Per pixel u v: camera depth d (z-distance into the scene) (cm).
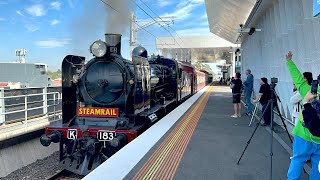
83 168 684
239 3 1546
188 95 1923
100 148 705
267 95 877
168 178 440
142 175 449
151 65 1159
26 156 884
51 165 881
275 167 495
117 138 673
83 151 701
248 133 778
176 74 1388
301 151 354
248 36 2044
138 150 584
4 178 764
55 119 1134
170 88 1390
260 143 666
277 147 629
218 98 1902
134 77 769
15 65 2817
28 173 808
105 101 779
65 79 789
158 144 640
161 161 520
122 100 770
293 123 745
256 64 1627
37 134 963
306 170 476
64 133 728
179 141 674
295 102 580
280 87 972
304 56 759
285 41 937
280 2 950
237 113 1073
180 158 542
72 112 816
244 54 2441
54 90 1266
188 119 1005
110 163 500
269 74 1214
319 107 318
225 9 1839
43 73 3062
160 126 848
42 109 1161
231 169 484
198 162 520
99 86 779
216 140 693
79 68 850
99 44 756
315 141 342
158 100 1109
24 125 945
